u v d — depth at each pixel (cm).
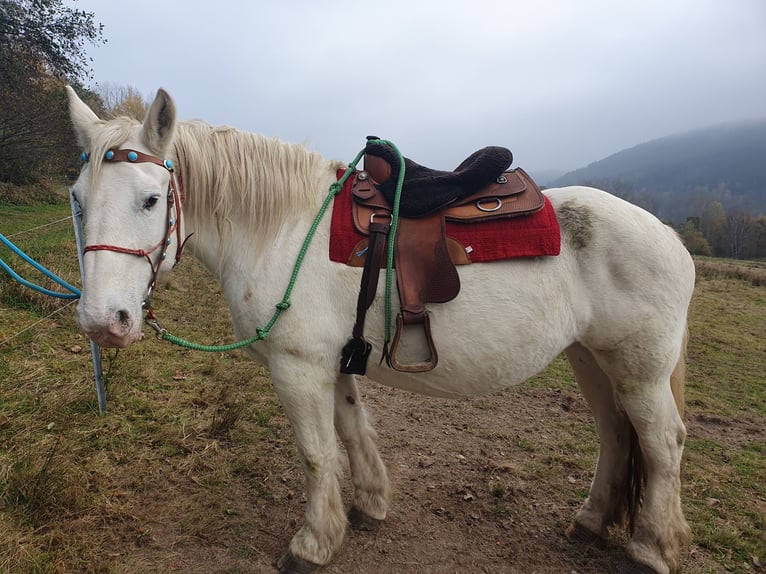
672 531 188
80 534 191
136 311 150
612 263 177
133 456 250
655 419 185
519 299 172
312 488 188
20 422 252
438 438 320
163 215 157
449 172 191
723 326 756
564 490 262
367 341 175
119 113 197
